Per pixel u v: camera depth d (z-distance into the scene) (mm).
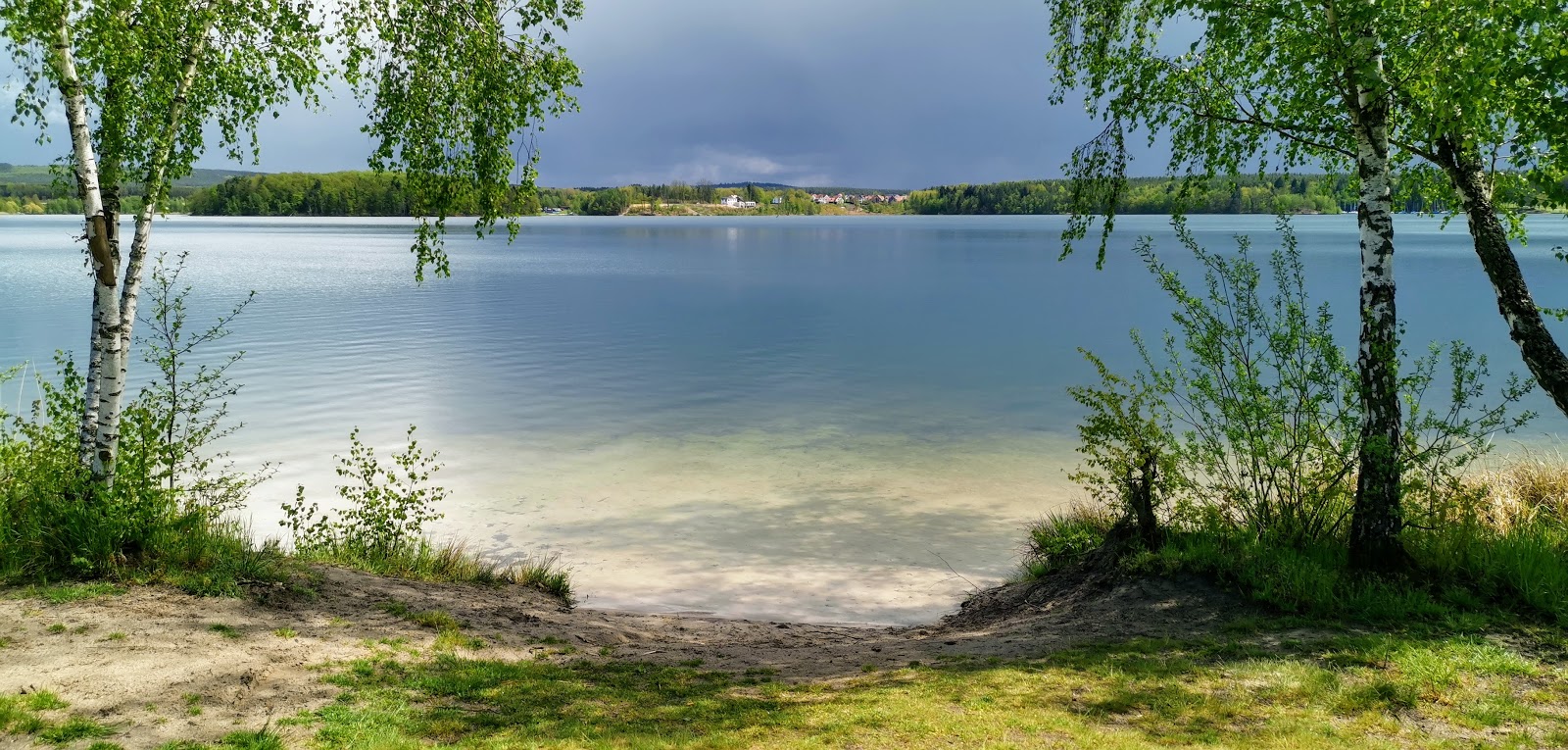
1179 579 8367
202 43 7703
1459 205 9086
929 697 6012
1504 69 6484
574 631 8477
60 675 5625
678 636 8742
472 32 8195
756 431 19547
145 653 6148
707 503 14398
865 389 24672
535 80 8586
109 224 7711
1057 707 5742
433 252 8844
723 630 9125
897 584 11031
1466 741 5035
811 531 13039
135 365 26141
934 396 23625
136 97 7453
